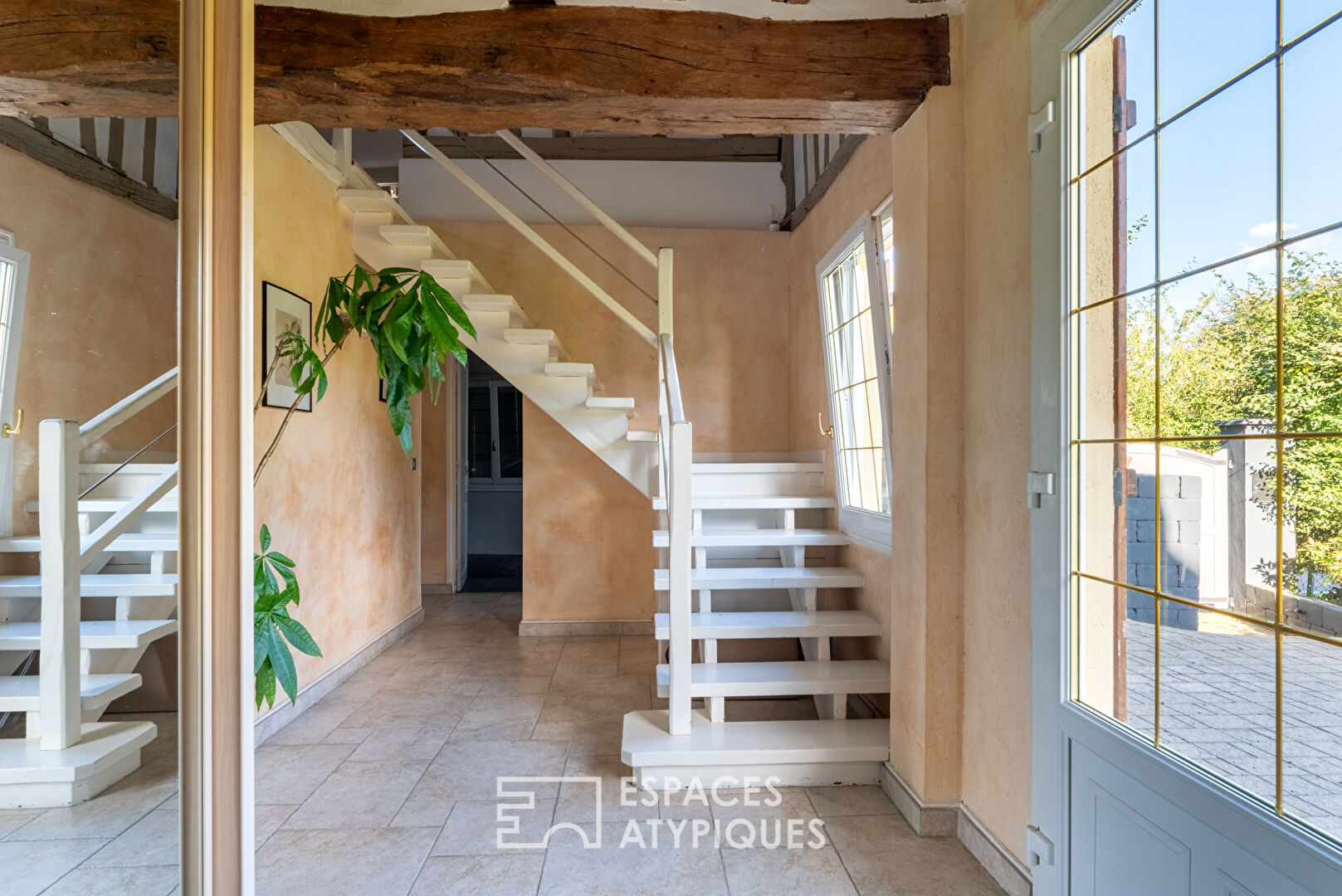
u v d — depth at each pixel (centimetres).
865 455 388
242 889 133
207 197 133
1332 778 115
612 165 538
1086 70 177
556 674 430
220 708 133
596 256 528
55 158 118
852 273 395
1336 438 113
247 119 139
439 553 687
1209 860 136
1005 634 213
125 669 123
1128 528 163
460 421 727
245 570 135
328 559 398
